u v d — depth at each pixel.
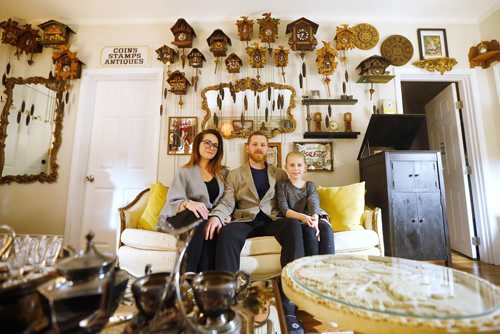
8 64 2.57
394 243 1.85
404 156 1.95
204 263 1.38
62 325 0.55
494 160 2.50
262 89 2.51
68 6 2.50
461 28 2.67
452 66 2.59
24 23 2.69
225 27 2.65
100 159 2.60
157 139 2.52
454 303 0.60
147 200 1.96
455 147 2.78
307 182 1.80
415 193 1.91
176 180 1.61
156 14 2.62
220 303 0.65
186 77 2.59
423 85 3.45
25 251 0.76
